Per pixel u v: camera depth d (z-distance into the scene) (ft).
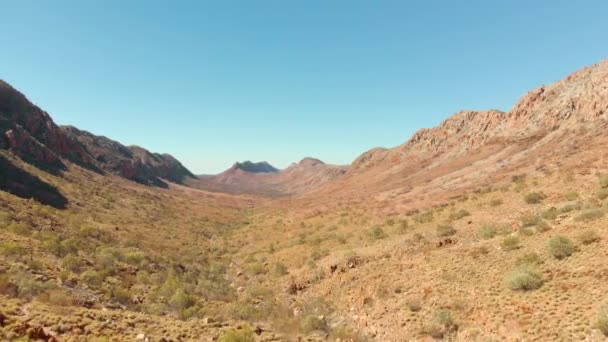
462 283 69.15
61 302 56.80
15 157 217.36
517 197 123.34
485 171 211.41
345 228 165.17
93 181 273.33
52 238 101.91
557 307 51.67
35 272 68.95
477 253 80.12
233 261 145.48
